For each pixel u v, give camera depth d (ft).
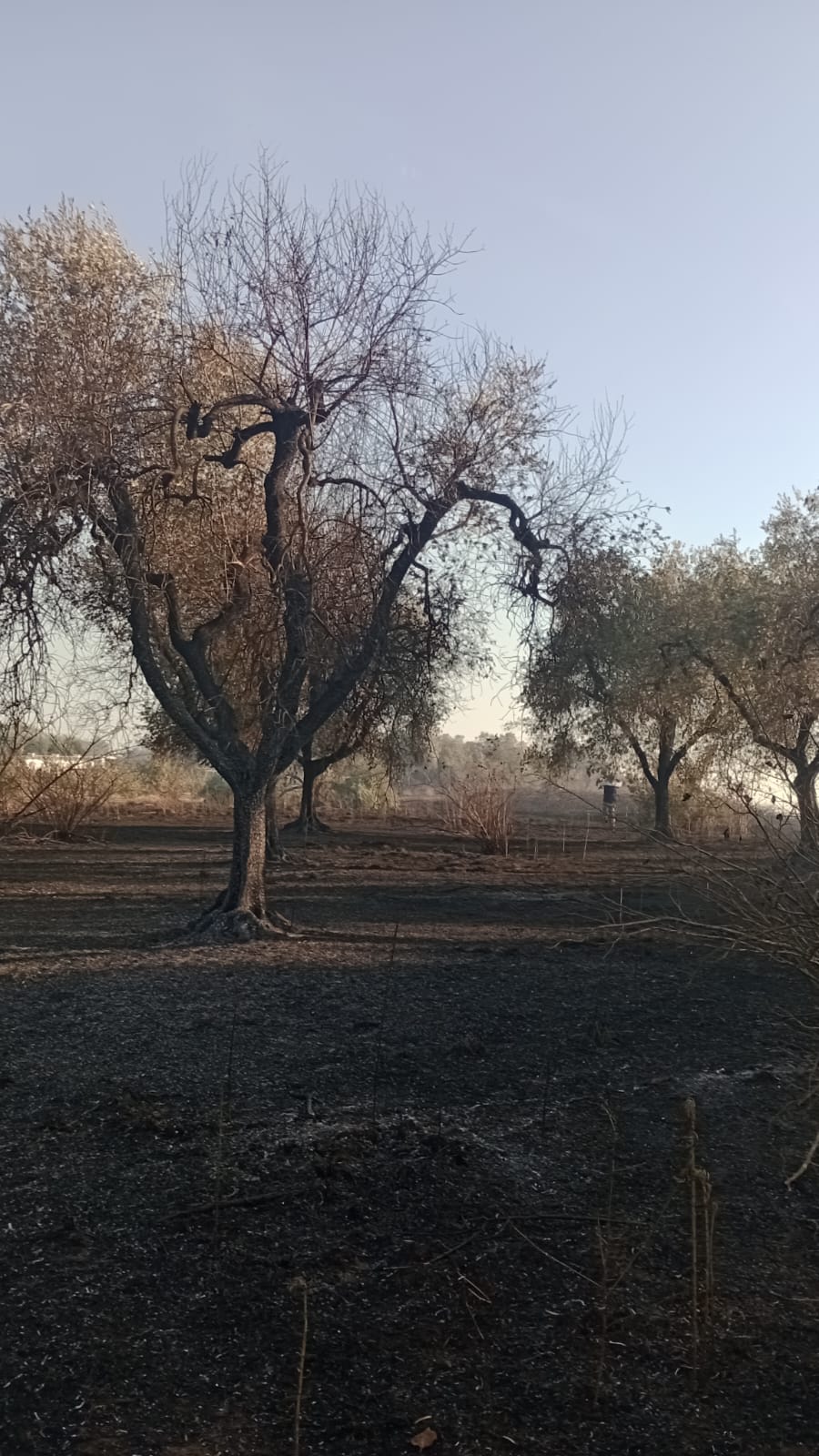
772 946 18.94
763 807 21.25
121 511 34.37
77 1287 13.05
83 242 35.14
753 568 71.26
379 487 38.50
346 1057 23.00
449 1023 26.20
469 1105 20.02
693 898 49.98
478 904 49.47
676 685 63.82
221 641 42.88
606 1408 10.87
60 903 47.39
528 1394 11.10
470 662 45.09
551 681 42.70
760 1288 13.38
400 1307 12.74
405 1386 11.19
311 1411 10.73
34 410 31.86
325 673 42.91
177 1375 11.29
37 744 49.37
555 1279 13.50
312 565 37.81
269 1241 14.29
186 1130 18.25
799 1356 11.88
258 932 38.17
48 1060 22.44
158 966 32.71
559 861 72.02
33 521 32.40
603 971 33.35
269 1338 12.03
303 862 68.23
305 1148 17.42
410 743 56.29
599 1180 16.61
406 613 42.01
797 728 56.44
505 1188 16.21
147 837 85.66
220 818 114.01
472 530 40.34
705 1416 10.78
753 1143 18.35
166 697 36.94
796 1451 10.23
